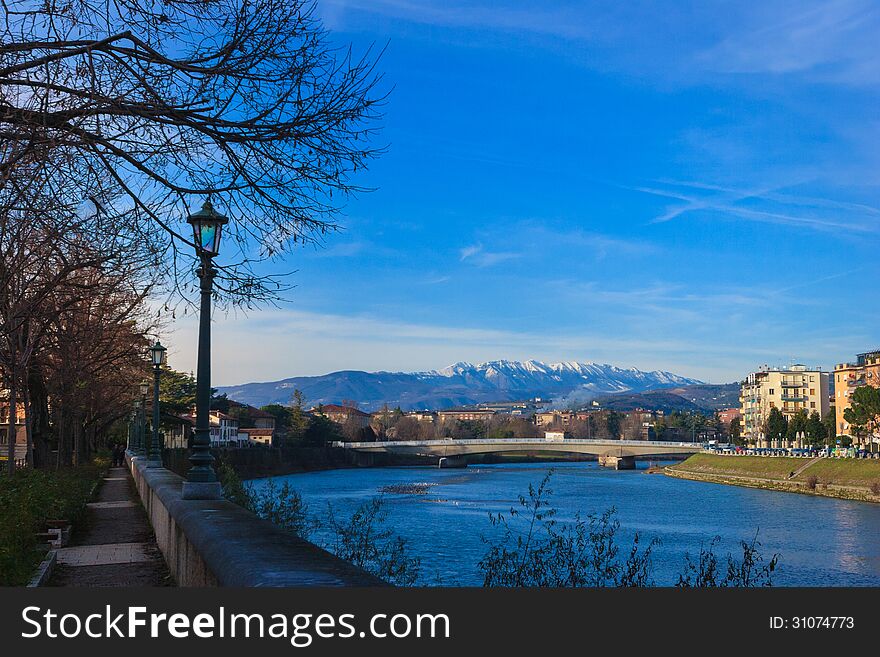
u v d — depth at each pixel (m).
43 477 17.89
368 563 13.42
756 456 114.31
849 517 59.91
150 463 26.88
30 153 7.90
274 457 125.06
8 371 23.62
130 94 8.10
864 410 109.25
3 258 12.82
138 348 33.06
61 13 7.88
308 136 8.27
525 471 144.00
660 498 75.69
